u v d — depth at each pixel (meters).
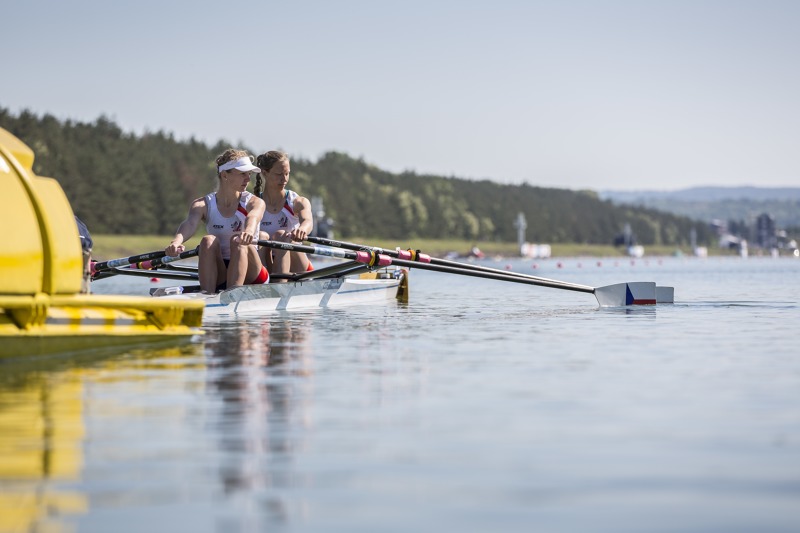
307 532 4.31
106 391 8.02
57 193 10.52
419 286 35.00
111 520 4.45
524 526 4.39
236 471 5.32
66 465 5.44
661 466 5.44
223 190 16.92
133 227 171.00
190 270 19.30
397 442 6.05
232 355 10.69
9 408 7.18
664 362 10.13
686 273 64.25
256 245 17.06
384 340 12.51
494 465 5.47
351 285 20.41
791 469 5.36
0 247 9.61
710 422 6.71
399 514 4.56
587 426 6.57
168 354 10.75
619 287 20.19
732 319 16.39
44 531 4.29
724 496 4.83
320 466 5.45
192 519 4.48
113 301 11.00
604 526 4.38
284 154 18.39
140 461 5.53
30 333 10.02
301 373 9.20
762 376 9.05
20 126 159.50
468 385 8.46
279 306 18.00
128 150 181.25
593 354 10.92
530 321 15.95
